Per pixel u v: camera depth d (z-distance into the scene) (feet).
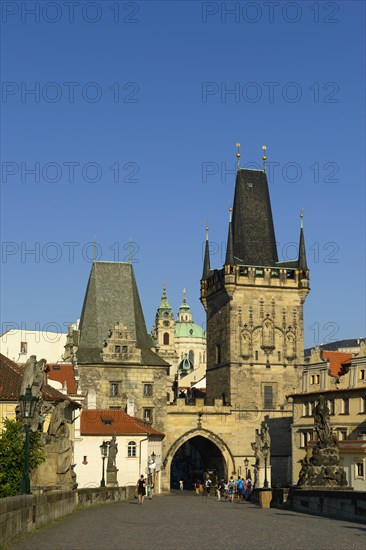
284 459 463.42
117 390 451.12
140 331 475.72
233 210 506.07
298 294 483.51
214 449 474.49
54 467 179.42
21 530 98.27
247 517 153.79
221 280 481.46
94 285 478.18
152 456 367.45
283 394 471.21
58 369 391.24
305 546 95.35
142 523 129.49
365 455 297.94
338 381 372.17
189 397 650.43
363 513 147.74
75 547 88.84
